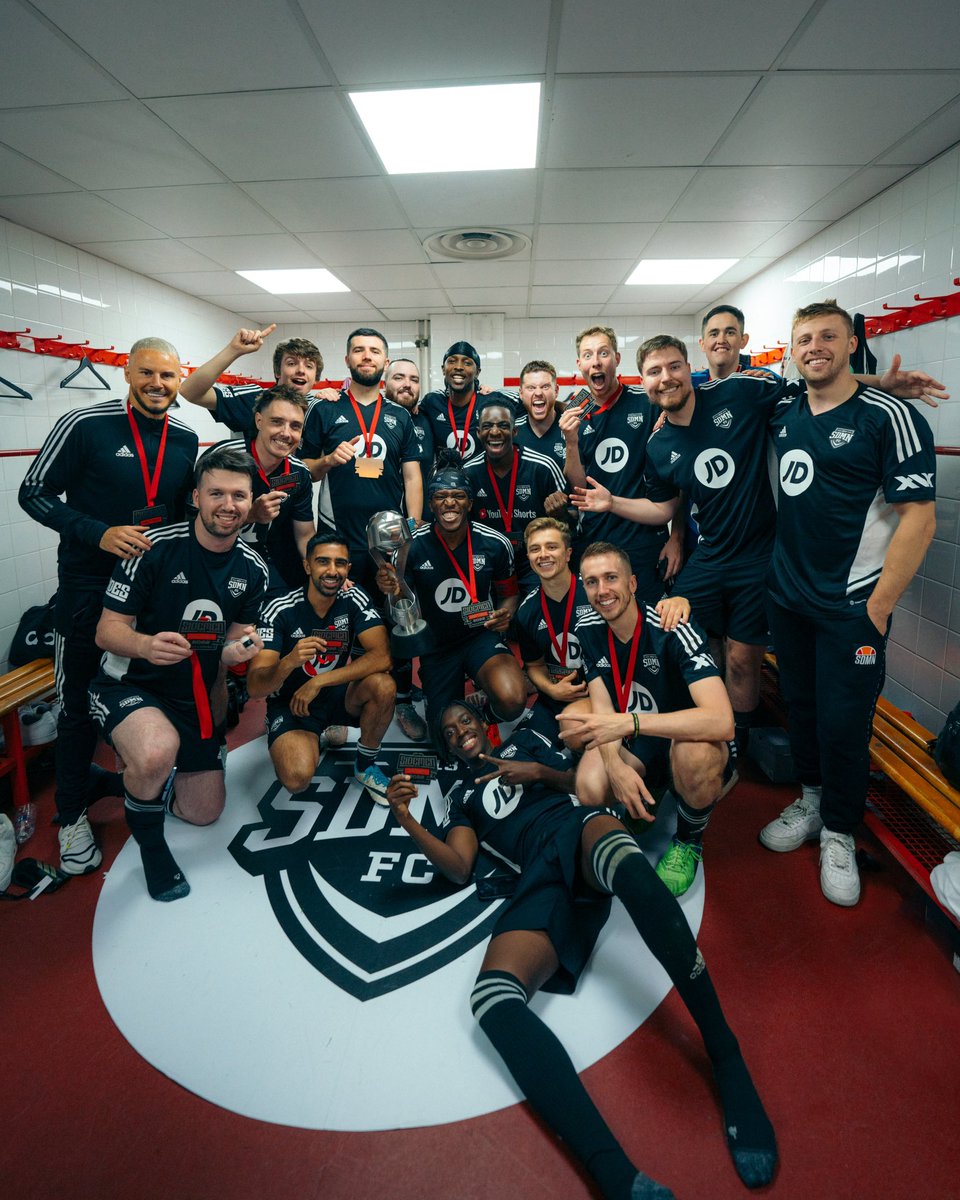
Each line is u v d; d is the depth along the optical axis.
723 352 2.82
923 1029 1.50
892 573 1.77
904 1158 1.23
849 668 1.87
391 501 3.22
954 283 2.68
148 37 1.97
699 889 2.00
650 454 2.58
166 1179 1.22
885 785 2.29
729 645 2.55
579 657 2.49
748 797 2.51
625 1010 1.57
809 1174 1.20
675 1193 1.18
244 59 2.10
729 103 2.40
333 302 5.80
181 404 5.35
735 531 2.40
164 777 1.92
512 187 3.18
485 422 2.89
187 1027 1.54
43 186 3.05
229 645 1.99
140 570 2.01
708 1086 1.38
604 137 2.66
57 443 2.17
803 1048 1.46
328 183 3.09
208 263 4.43
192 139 2.63
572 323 6.66
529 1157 1.25
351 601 2.59
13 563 3.48
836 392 1.89
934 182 2.83
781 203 3.42
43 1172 1.24
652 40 2.03
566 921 1.56
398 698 3.20
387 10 1.87
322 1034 1.51
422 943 1.77
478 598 2.83
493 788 1.93
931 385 1.80
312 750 2.39
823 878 1.96
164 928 1.86
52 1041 1.51
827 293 3.84
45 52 2.04
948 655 2.61
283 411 2.56
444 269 4.70
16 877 2.06
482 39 2.01
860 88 2.30
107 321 4.35
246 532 2.90
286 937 1.81
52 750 2.83
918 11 1.88
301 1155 1.26
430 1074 1.41
